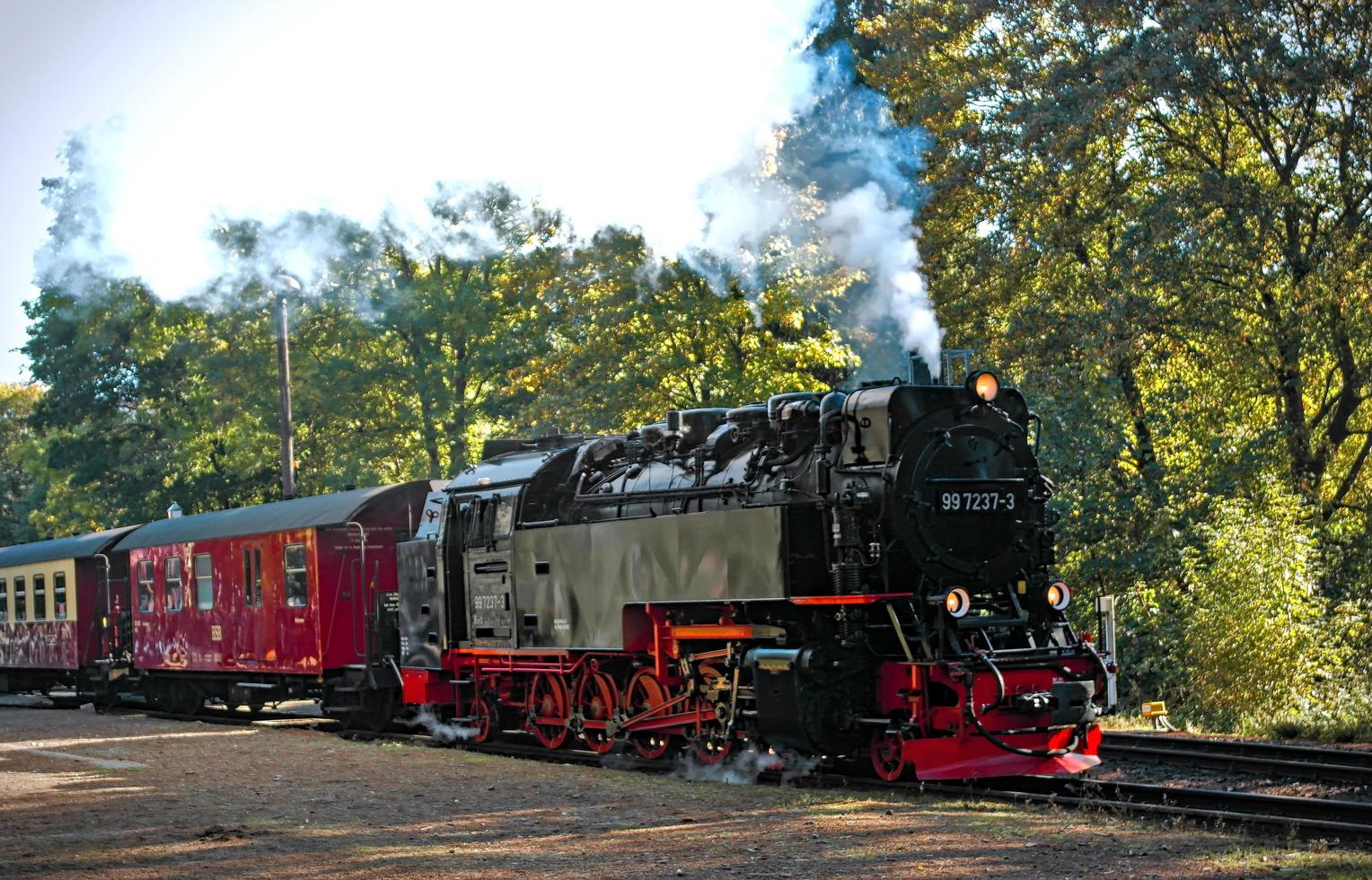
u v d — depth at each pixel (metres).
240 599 21.44
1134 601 19.98
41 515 58.81
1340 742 14.77
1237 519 19.14
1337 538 22.31
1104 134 23.48
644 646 14.09
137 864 9.50
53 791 13.12
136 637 24.75
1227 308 23.44
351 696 19.28
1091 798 10.62
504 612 16.02
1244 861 8.29
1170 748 14.08
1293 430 23.95
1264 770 12.45
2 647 29.34
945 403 12.41
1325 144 24.84
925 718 11.65
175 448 46.44
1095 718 12.15
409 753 15.41
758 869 8.57
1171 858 8.52
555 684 15.30
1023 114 23.45
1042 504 12.93
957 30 25.30
